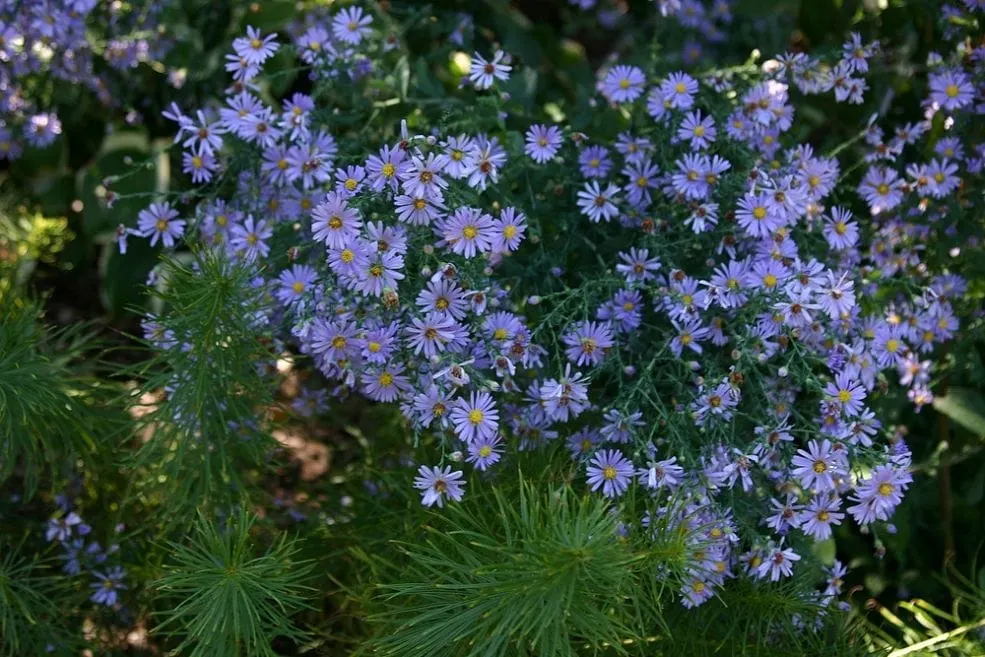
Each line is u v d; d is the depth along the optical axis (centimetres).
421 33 102
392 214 79
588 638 74
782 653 82
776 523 79
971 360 92
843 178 91
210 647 78
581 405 80
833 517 80
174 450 83
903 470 79
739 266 81
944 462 93
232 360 81
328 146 86
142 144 100
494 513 80
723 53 108
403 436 92
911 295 88
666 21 107
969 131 92
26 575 91
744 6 106
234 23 101
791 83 96
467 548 77
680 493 79
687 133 86
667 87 87
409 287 80
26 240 103
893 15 97
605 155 88
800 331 81
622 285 83
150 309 100
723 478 79
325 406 91
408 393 80
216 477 85
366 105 90
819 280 80
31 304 87
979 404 91
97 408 89
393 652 76
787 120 88
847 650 82
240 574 76
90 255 109
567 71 107
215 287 78
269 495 92
